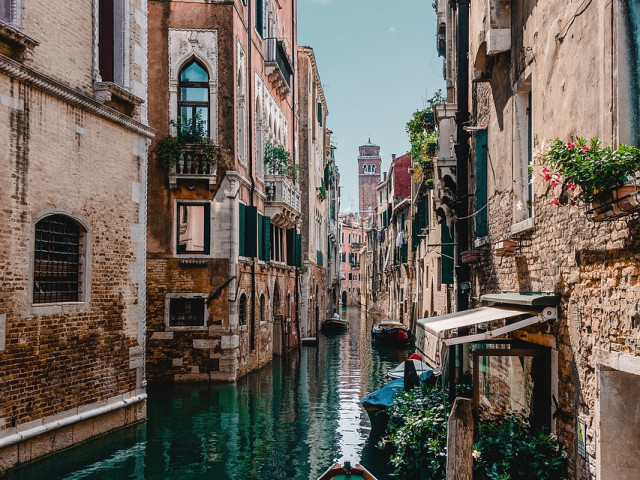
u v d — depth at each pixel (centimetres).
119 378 1137
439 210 1717
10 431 880
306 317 3375
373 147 10994
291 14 3144
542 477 651
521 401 809
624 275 507
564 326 652
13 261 891
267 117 2398
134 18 1198
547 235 711
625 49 507
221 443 1225
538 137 741
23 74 895
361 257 8631
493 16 881
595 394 569
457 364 1298
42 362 945
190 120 1806
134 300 1185
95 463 1049
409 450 849
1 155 871
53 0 972
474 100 1245
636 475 556
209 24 1814
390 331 3234
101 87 1066
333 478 865
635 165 466
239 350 1859
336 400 1692
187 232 1808
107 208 1105
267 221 2238
